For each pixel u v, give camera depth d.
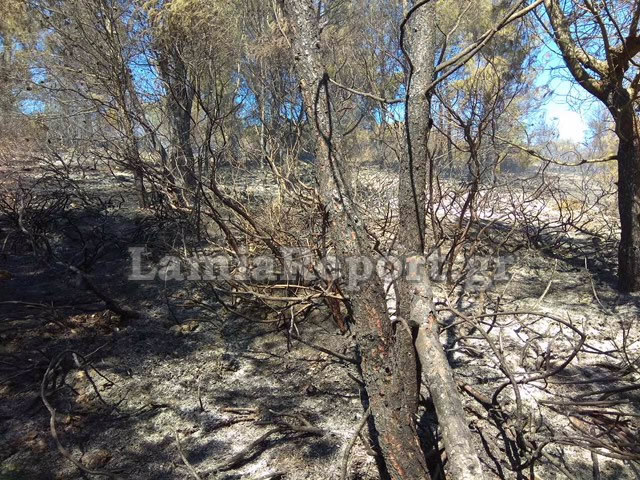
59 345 3.21
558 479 2.27
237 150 5.34
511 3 5.59
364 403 2.77
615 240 5.11
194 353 3.24
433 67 2.15
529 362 3.14
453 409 1.79
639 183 3.92
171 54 4.84
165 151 5.31
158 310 3.70
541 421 2.41
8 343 3.18
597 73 4.01
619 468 2.34
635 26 3.60
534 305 3.82
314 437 2.53
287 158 4.58
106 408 2.73
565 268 4.62
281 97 5.16
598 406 2.58
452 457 1.66
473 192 3.82
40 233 4.59
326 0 6.20
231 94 5.52
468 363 3.11
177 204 4.89
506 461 2.35
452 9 5.81
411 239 2.18
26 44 6.73
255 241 3.95
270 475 2.27
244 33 5.92
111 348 3.23
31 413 2.67
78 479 2.28
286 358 3.21
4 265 4.35
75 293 3.89
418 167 2.13
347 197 2.09
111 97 5.54
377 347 2.01
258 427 2.62
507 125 5.67
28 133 7.43
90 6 5.05
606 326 3.53
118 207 5.93
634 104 4.07
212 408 2.76
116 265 4.45
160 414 2.70
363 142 6.16
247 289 3.29
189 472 2.32
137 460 2.40
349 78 5.54
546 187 5.61
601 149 7.91
